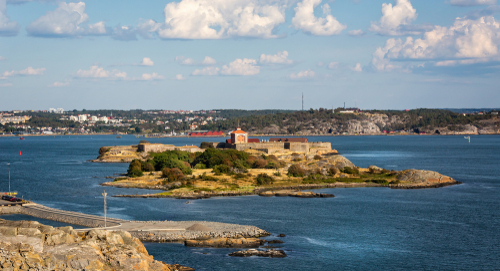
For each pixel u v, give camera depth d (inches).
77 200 6619.1
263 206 6245.1
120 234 3457.2
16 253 2861.7
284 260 3988.7
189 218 5477.4
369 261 4035.4
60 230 3250.5
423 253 4266.7
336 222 5349.4
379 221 5433.1
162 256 3996.1
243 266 3823.8
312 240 4601.4
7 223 3265.3
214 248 4249.5
